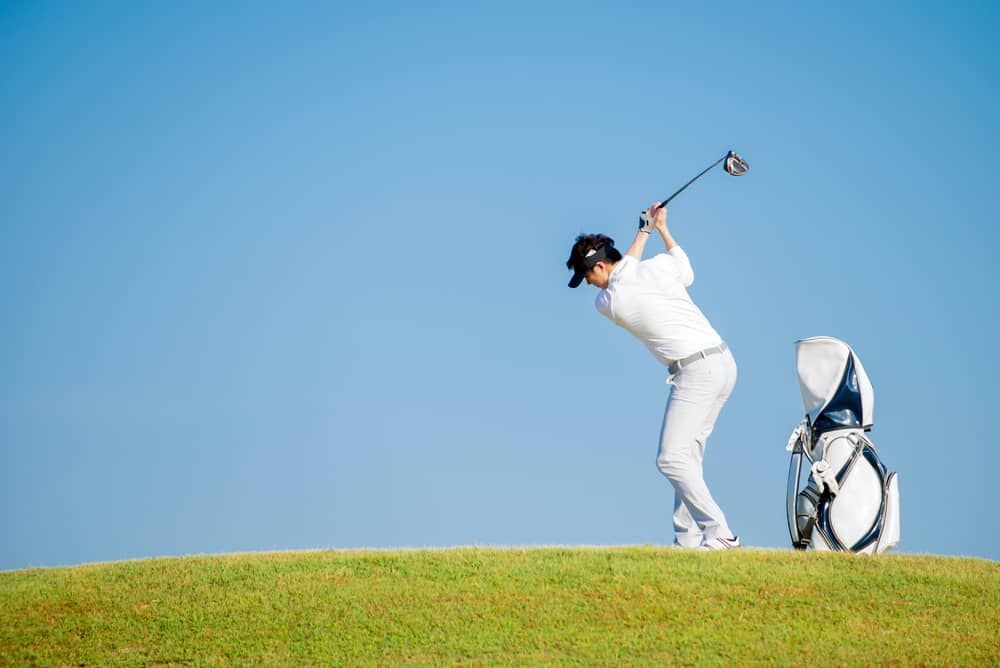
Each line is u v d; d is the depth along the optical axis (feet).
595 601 39.50
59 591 42.42
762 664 34.83
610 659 35.40
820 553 44.16
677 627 37.47
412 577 42.47
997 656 35.22
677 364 42.88
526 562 43.57
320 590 41.47
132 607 40.68
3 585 43.96
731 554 43.29
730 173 44.21
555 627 37.81
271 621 39.11
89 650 37.50
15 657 36.99
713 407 43.21
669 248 44.70
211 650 37.22
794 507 46.73
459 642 36.94
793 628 37.27
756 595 39.68
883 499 46.32
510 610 39.14
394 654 36.40
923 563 43.21
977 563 43.98
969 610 38.63
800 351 48.42
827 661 34.94
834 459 46.73
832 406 47.34
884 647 35.81
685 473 42.93
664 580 40.83
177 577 43.50
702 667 34.73
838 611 38.45
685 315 43.06
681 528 45.57
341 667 35.60
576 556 44.11
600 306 43.98
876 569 42.01
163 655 37.01
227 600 40.93
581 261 43.52
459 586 41.32
